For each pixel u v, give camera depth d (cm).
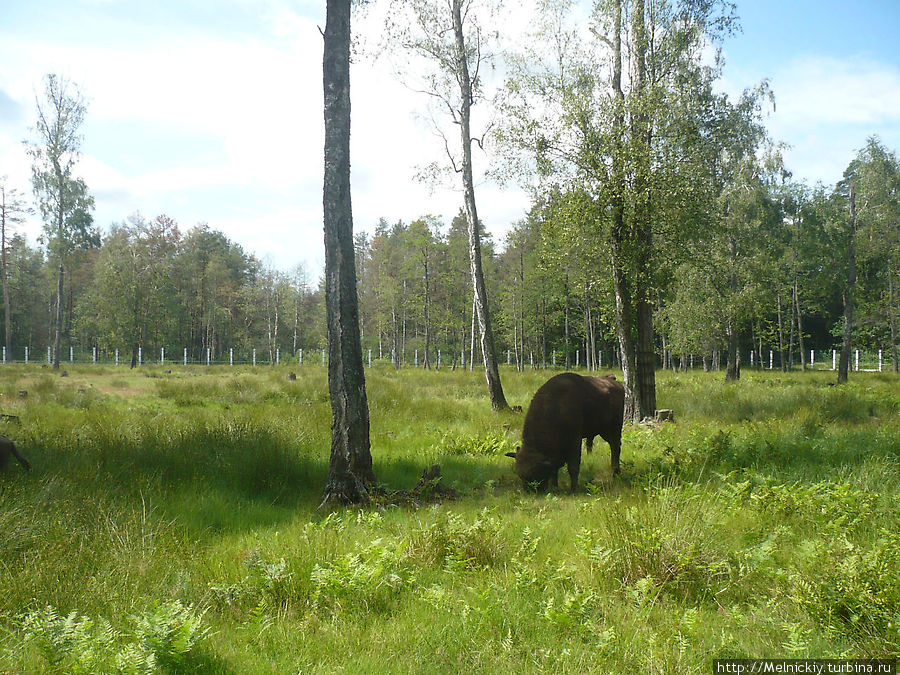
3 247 4216
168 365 4409
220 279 6300
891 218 3141
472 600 391
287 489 743
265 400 1798
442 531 497
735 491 629
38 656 318
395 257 4944
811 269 4144
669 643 335
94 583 404
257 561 427
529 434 774
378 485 711
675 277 1357
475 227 1697
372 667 311
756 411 1477
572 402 783
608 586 420
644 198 1220
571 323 4956
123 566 427
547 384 812
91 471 684
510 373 3120
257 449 823
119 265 4525
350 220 745
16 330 6406
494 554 471
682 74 1427
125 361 5000
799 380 2994
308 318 7194
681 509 496
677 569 423
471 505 669
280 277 5753
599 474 872
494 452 1004
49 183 3444
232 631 360
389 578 413
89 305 5628
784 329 5103
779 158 2900
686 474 757
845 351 2773
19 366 3397
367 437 725
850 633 353
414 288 4794
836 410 1377
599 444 1096
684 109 1338
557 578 417
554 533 541
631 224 1274
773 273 3425
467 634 341
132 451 797
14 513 495
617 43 1391
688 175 1277
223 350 7031
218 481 722
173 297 5722
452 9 1692
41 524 489
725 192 2761
